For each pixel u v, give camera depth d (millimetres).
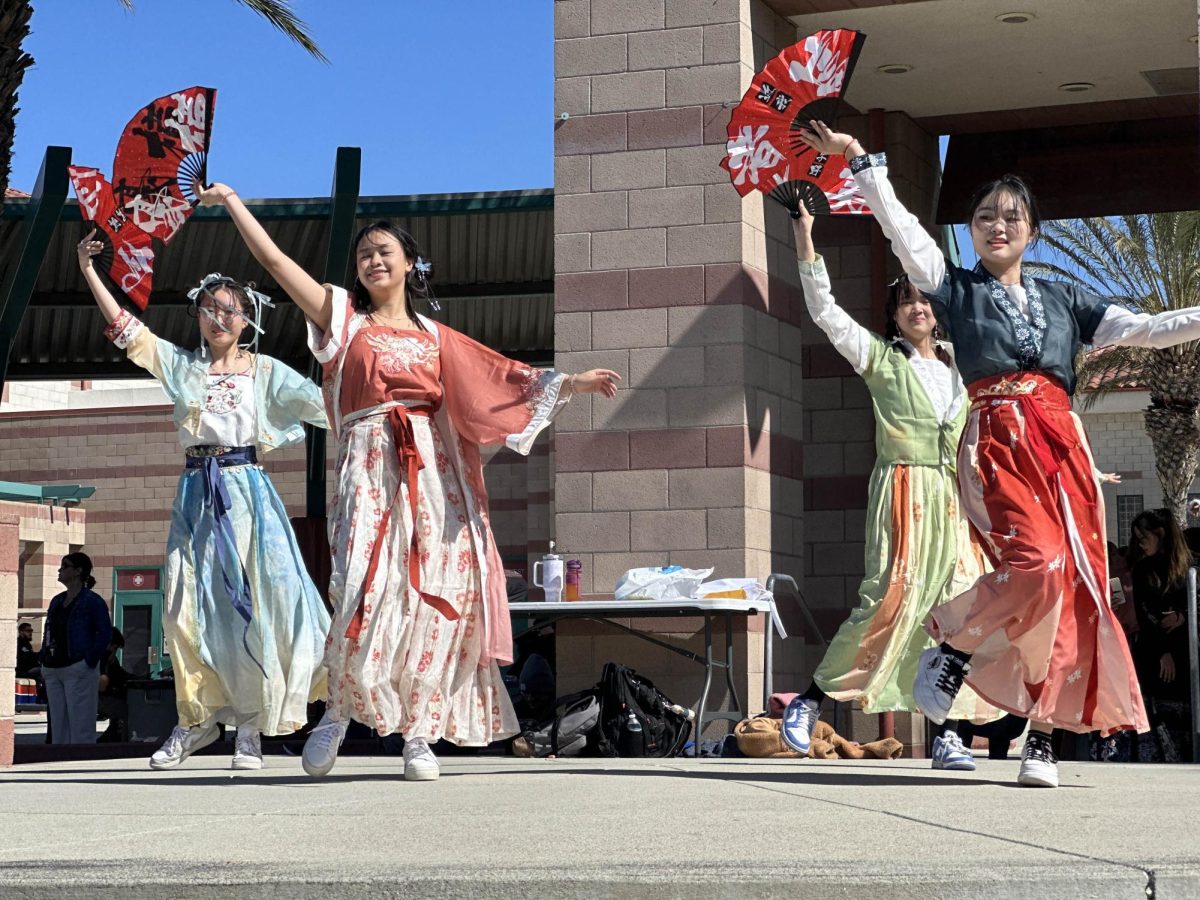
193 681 6660
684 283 9086
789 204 6480
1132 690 4570
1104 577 4633
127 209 6633
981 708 6027
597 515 9086
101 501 32750
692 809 3758
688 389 9016
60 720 12289
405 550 5156
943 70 10453
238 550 6734
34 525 31516
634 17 9320
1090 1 9352
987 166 11828
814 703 6375
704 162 9125
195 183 6551
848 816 3541
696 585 8320
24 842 3229
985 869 2611
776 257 9531
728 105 9117
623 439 9086
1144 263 23625
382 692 5098
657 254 9148
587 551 9086
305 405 6895
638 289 9156
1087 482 4691
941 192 11945
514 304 14336
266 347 14438
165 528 32406
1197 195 11445
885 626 6449
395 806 3973
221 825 3510
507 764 6410
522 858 2812
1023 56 10250
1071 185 11719
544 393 5297
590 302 9227
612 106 9312
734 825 3336
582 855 2836
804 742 6246
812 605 10359
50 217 11547
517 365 5328
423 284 5418
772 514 9211
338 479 5227
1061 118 11500
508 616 5359
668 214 9156
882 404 6676
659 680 8914
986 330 4746
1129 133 11617
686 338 9047
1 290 13359
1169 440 24672
